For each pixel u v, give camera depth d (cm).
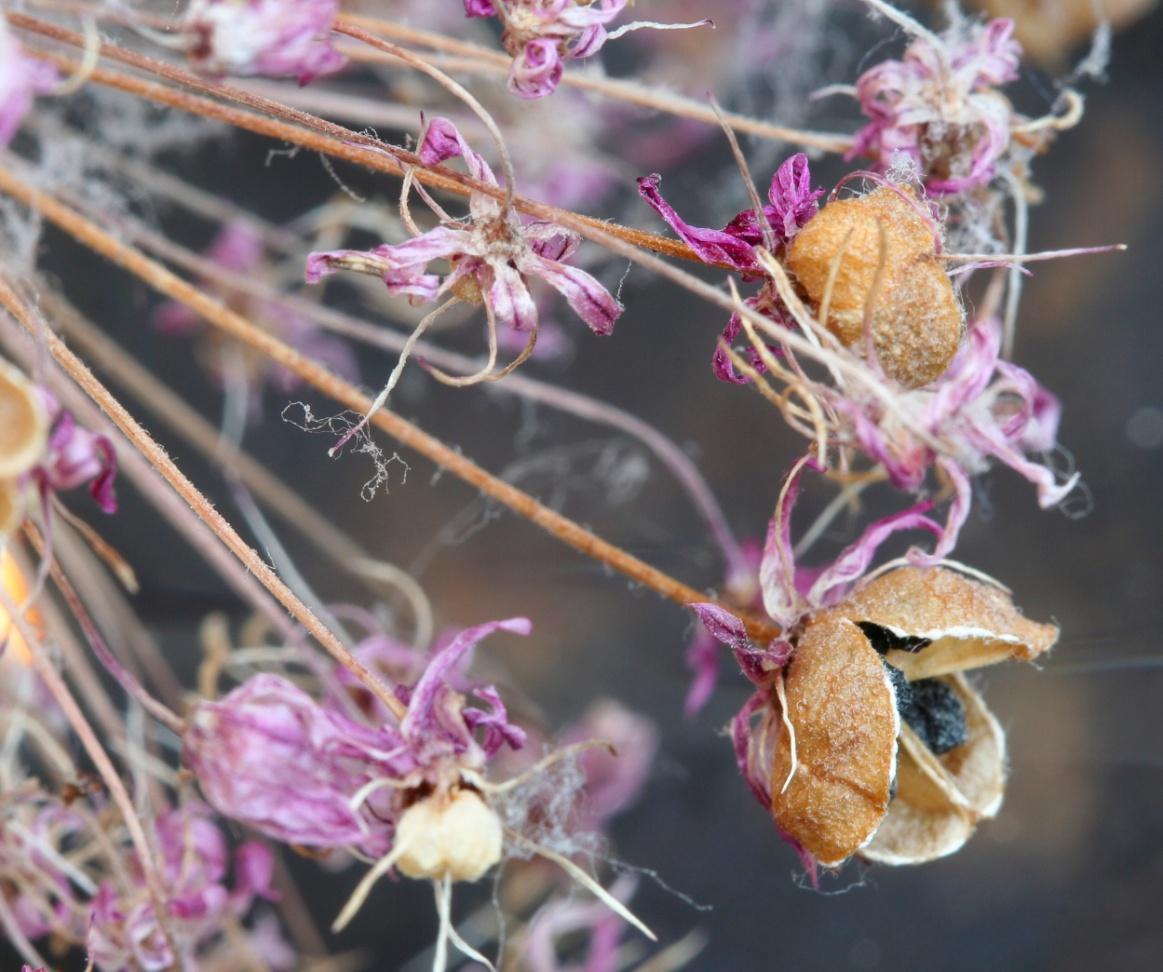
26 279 11
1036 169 16
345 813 10
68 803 11
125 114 14
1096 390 16
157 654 13
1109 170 16
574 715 14
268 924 13
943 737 11
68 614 13
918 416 10
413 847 10
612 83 12
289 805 10
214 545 11
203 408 14
